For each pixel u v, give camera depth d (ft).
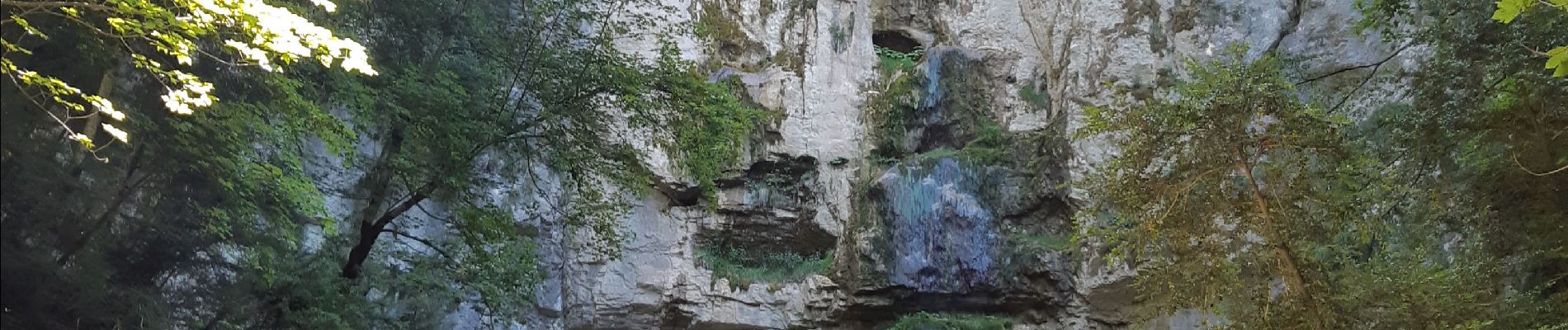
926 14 104.22
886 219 91.86
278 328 49.90
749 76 96.58
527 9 62.59
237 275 48.80
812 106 96.68
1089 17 95.91
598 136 60.54
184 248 45.16
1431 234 48.03
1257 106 38.22
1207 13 93.25
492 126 53.67
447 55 57.57
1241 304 38.11
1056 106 97.04
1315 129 37.99
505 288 59.88
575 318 87.71
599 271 88.74
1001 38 101.60
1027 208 92.94
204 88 31.14
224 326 47.93
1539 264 45.55
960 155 94.38
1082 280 88.63
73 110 40.04
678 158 60.34
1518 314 41.24
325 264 53.47
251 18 28.84
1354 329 37.60
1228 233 38.14
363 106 50.78
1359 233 38.40
